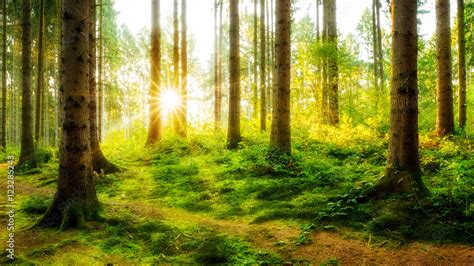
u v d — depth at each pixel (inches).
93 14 546.0
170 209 360.5
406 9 308.0
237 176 449.4
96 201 309.4
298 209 316.5
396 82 312.0
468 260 213.3
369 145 530.9
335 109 681.0
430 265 213.5
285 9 475.8
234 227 296.2
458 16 592.7
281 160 458.3
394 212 276.1
